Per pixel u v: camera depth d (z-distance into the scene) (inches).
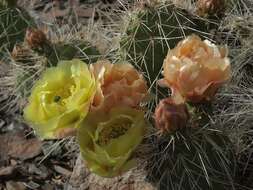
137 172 22.3
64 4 41.0
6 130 32.9
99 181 23.8
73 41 25.9
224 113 23.4
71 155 30.1
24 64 26.6
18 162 30.7
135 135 18.3
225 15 25.1
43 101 18.6
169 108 18.1
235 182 22.4
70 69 19.4
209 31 23.8
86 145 18.4
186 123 18.5
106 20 36.5
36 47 24.9
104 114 18.6
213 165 20.4
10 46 30.8
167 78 18.4
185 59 18.2
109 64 18.9
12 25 30.4
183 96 18.6
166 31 22.9
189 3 25.2
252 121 23.0
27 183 29.6
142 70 23.4
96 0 40.7
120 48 23.4
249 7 26.7
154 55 23.0
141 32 22.9
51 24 32.6
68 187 25.2
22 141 31.9
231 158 21.6
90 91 18.4
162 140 19.4
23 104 29.9
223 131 21.3
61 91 19.3
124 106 18.6
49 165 30.3
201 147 19.5
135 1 26.1
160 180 20.3
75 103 18.3
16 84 28.1
